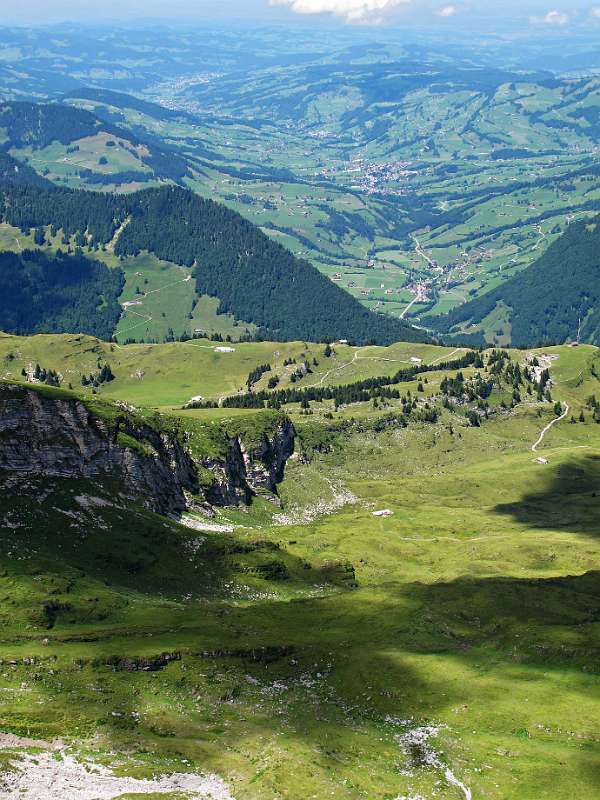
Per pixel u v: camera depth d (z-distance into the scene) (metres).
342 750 119.62
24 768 103.00
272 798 103.50
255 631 163.25
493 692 140.75
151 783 103.81
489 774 117.06
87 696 126.19
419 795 109.56
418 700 138.38
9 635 144.62
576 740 126.25
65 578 168.12
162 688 133.12
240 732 122.31
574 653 154.25
